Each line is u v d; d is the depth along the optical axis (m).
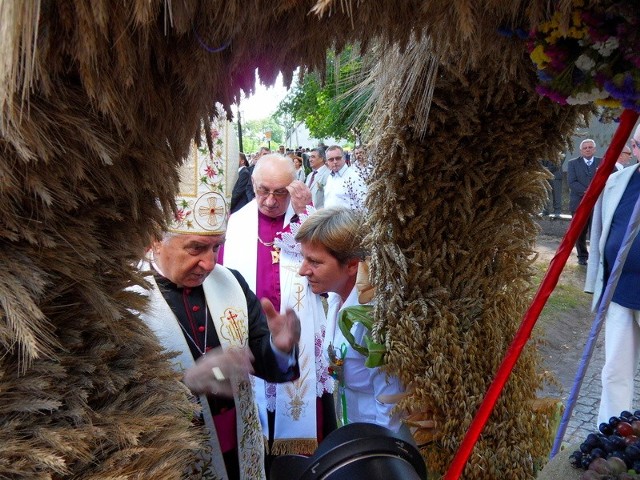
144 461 0.78
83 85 0.65
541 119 1.63
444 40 1.00
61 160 0.68
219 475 1.55
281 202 2.74
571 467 1.35
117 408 0.80
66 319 0.74
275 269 2.63
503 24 1.12
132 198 0.78
